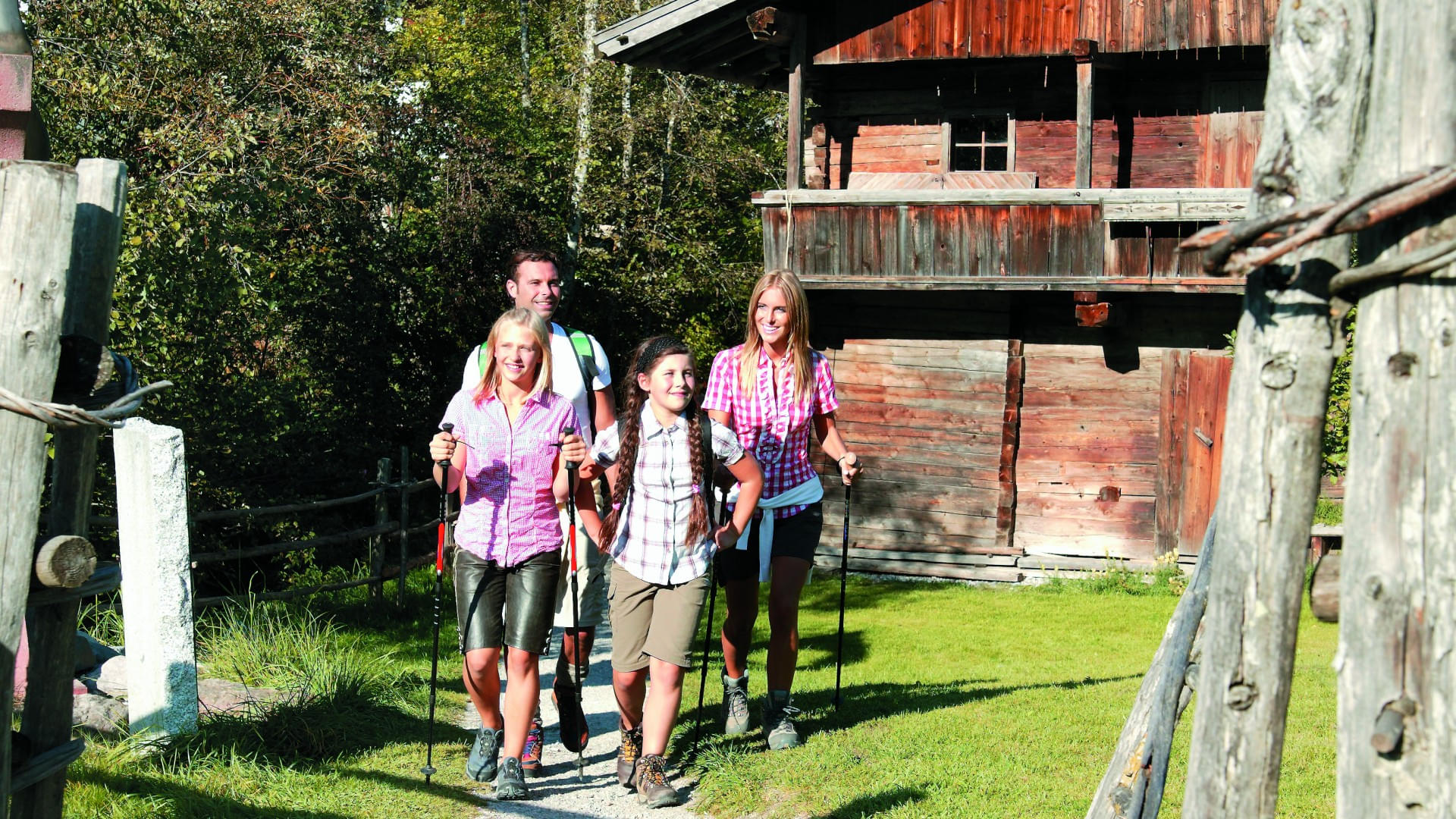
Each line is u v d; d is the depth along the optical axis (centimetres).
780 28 1405
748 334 610
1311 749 589
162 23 1349
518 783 525
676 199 2725
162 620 564
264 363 1745
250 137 1277
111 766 514
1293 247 232
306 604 1005
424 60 2134
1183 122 1470
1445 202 225
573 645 604
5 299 315
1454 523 220
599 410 644
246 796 511
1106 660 941
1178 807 502
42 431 322
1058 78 1502
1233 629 254
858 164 1569
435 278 2105
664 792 524
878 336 1548
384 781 547
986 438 1519
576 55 2559
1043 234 1373
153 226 1142
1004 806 507
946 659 935
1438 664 221
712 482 535
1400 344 228
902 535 1544
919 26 1436
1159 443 1479
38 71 1220
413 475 1988
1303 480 247
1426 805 222
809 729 637
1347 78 238
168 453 571
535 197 2359
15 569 318
